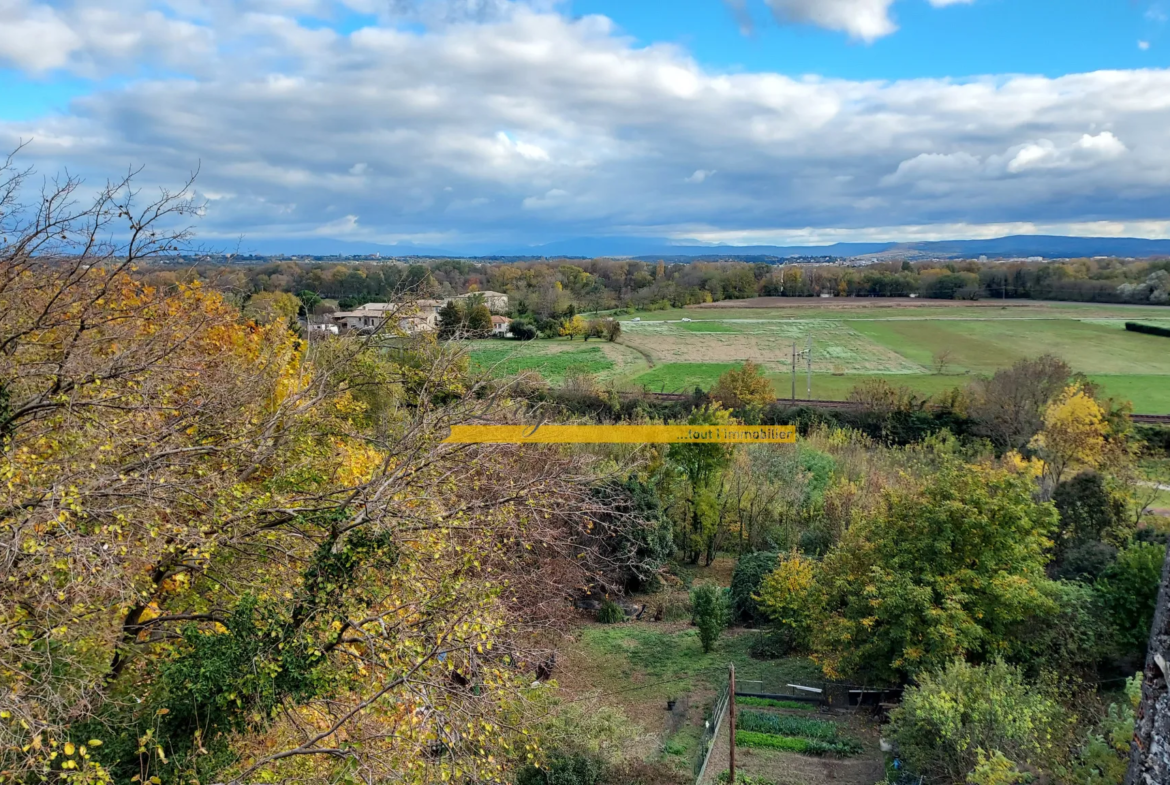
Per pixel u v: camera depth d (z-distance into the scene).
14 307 11.93
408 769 11.18
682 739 21.55
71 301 12.49
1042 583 21.73
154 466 11.17
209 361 16.25
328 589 11.49
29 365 11.71
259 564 13.24
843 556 24.92
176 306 15.74
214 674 10.15
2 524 8.77
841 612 24.36
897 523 23.39
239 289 24.25
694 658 28.28
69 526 9.30
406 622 12.46
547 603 26.59
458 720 11.73
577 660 28.17
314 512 12.51
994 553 21.75
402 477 12.98
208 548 10.85
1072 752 15.83
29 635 9.00
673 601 35.66
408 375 18.23
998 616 21.03
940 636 20.12
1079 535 30.89
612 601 34.69
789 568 28.17
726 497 43.53
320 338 25.02
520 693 13.29
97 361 12.48
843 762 19.92
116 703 9.91
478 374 20.55
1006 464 42.44
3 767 8.14
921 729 17.36
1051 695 18.20
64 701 8.37
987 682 17.02
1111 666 22.34
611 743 17.75
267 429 13.59
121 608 10.41
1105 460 43.22
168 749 9.96
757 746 20.91
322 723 12.59
